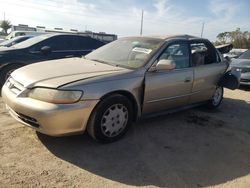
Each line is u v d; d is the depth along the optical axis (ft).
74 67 14.56
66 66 14.75
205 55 19.44
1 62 22.63
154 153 13.57
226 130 17.44
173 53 16.81
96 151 13.21
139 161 12.69
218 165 13.00
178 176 11.78
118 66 15.35
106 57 16.84
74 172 11.39
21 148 12.90
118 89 13.66
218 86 20.90
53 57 25.11
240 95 27.73
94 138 13.55
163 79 15.74
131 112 14.67
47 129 12.15
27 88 12.69
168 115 19.30
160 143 14.74
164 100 16.24
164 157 13.28
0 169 11.10
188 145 14.83
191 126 17.62
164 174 11.84
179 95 17.13
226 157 13.85
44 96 12.23
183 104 17.98
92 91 12.73
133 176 11.50
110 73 13.92
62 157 12.45
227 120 19.38
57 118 11.98
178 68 16.97
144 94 14.97
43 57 24.43
